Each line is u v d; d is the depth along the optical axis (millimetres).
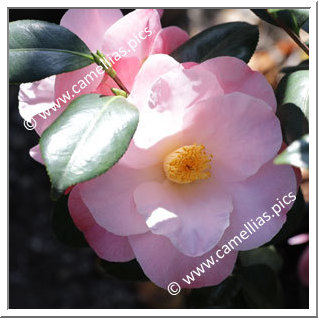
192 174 368
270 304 455
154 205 360
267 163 365
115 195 355
